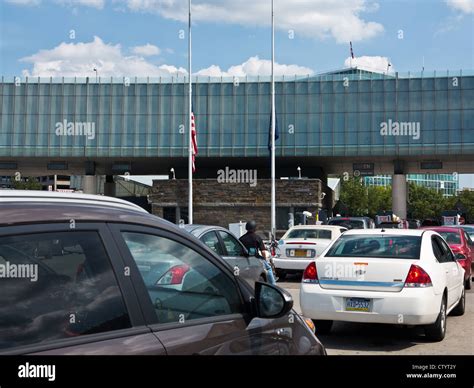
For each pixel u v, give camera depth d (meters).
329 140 59.72
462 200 113.31
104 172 73.75
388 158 62.34
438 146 58.03
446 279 8.59
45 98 60.09
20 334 2.26
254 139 60.41
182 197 51.66
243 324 3.25
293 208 50.62
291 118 60.34
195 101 60.84
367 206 106.19
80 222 2.59
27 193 2.62
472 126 57.62
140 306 2.69
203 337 2.91
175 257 3.05
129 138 60.41
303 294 8.14
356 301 7.80
